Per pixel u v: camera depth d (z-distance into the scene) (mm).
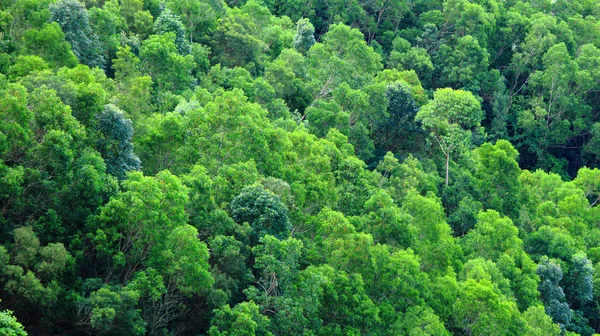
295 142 74062
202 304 52500
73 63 71688
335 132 87250
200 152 64438
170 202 52812
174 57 83938
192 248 50281
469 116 101625
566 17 177250
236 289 54188
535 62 156750
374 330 58844
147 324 49562
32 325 47781
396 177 86562
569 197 102312
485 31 157500
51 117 52625
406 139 104812
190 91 82125
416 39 152625
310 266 57812
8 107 49750
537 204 104250
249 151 66312
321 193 69750
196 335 52688
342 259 60656
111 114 57781
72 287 48531
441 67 149375
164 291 48938
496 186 99250
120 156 58500
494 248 82875
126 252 51938
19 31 73500
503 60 165625
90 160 52906
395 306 62312
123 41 88312
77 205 51875
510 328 67562
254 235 58312
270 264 54375
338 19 152000
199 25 106125
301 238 63719
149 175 63156
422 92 109625
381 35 159500
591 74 153750
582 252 91312
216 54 105000
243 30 107125
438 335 59500
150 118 67688
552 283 84125
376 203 70938
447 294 66938
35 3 74625
